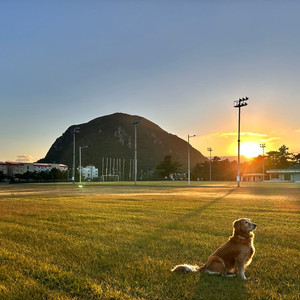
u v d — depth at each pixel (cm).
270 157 18738
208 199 2691
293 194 3516
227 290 552
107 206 2033
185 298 525
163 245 895
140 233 1068
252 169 18875
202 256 781
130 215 1559
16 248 859
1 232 1088
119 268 679
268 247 880
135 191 4269
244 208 1922
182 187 5962
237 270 621
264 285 587
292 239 998
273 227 1222
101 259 748
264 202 2383
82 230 1127
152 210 1792
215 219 1428
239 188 5391
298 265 711
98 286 568
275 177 14888
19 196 3147
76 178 15562
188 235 1035
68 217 1481
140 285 584
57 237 998
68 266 700
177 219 1418
